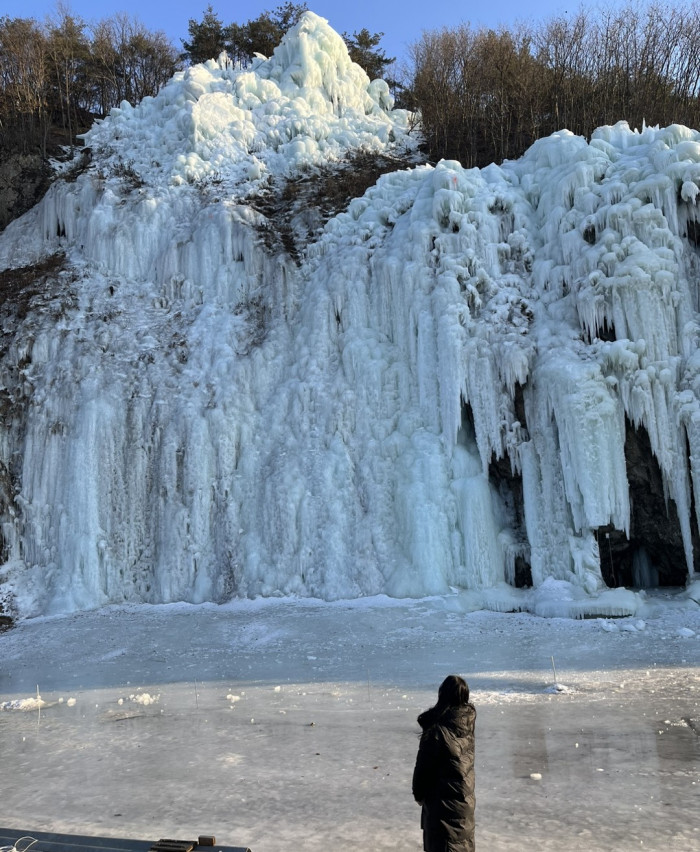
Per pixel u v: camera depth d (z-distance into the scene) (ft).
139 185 115.85
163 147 123.13
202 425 84.28
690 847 19.95
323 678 48.73
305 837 22.09
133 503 84.02
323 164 119.85
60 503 84.58
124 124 130.21
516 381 74.64
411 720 36.52
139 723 39.40
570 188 82.23
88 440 84.69
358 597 73.72
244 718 39.09
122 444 86.17
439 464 76.28
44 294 102.06
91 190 114.42
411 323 83.35
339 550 76.38
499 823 22.43
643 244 73.15
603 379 70.54
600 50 146.20
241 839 22.11
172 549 80.69
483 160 135.74
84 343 93.97
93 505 82.99
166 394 87.86
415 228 86.58
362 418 82.74
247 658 56.90
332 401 84.02
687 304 72.18
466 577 72.90
